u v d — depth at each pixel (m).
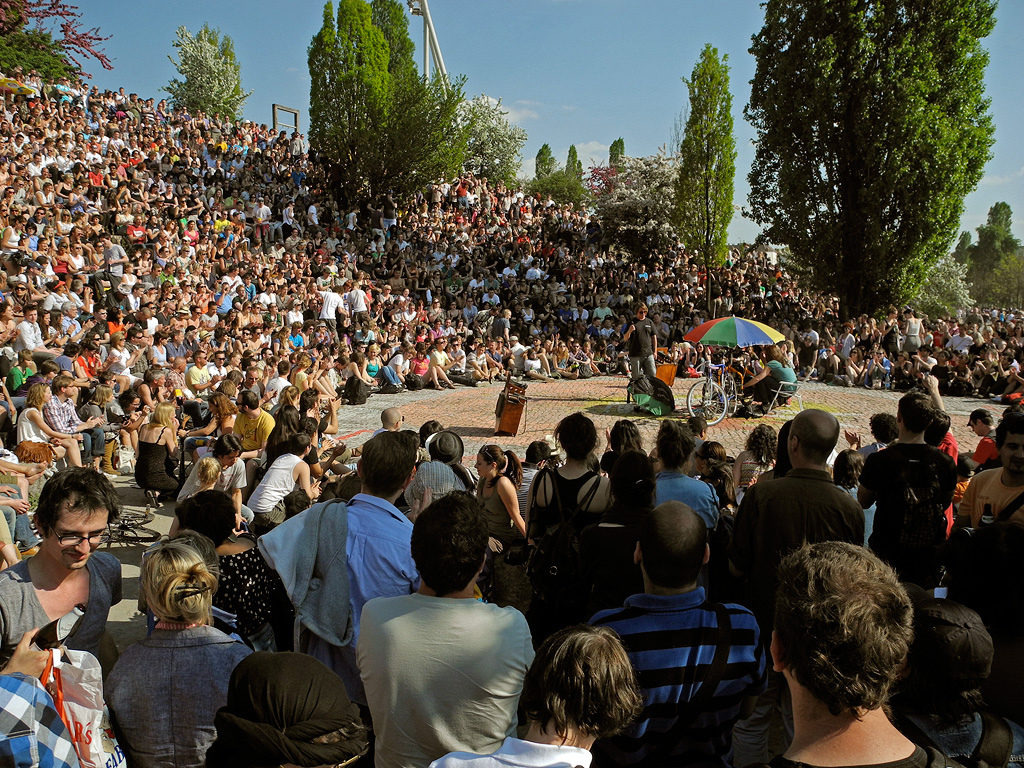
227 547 3.85
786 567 1.85
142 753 2.71
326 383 15.50
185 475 8.78
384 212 32.12
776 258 48.91
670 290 32.84
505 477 5.66
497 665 2.55
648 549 2.77
